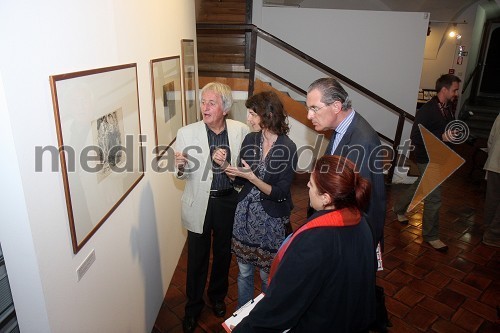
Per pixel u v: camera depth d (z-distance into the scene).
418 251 2.88
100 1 1.22
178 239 2.63
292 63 5.70
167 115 2.14
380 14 5.34
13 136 0.78
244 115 4.10
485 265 2.69
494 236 2.95
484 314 2.15
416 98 5.73
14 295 0.92
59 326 1.00
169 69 2.16
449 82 2.60
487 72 9.32
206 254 1.91
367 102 5.79
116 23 1.37
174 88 2.30
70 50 1.02
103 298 1.31
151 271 1.94
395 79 5.67
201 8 5.16
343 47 5.57
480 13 7.57
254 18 5.48
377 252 1.59
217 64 4.89
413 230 3.23
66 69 1.00
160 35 2.00
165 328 2.00
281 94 4.05
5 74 0.75
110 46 1.31
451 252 2.87
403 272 2.58
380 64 5.61
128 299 1.59
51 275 0.95
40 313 0.93
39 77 0.87
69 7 1.01
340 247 0.88
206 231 1.84
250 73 3.80
